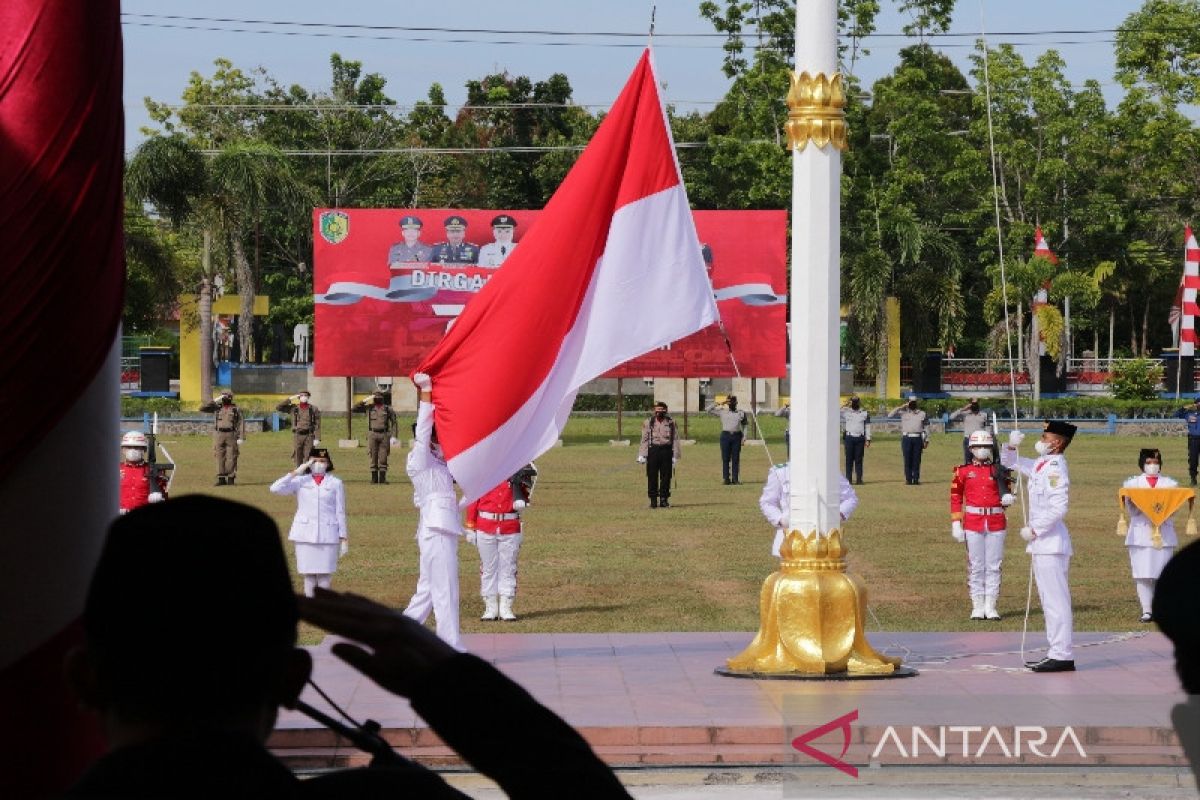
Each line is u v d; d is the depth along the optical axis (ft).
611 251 53.47
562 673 60.49
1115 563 100.37
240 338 270.05
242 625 8.45
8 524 13.20
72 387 13.38
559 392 53.42
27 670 13.33
